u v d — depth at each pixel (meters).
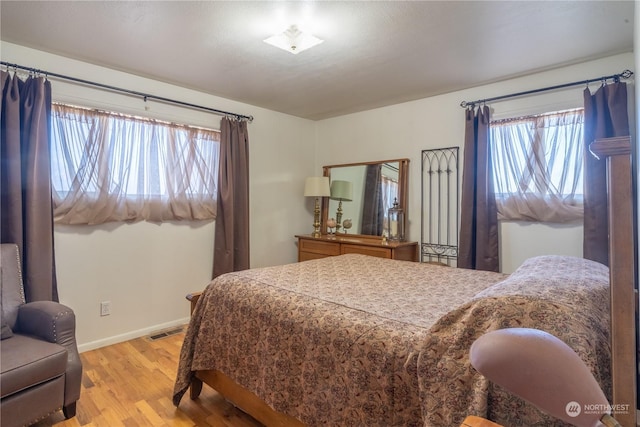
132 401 2.05
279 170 4.15
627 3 1.85
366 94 3.43
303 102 3.71
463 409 0.96
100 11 1.96
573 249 2.68
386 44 2.35
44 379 1.71
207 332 1.93
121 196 2.87
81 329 2.73
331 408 1.33
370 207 3.91
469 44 2.34
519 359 0.51
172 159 3.17
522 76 2.90
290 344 1.51
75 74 2.62
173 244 3.25
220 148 3.47
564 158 2.68
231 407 2.00
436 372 1.04
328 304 1.54
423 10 1.93
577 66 2.64
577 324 0.93
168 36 2.25
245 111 3.77
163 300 3.19
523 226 2.91
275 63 2.68
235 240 3.61
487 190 2.98
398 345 1.20
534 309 0.98
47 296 2.40
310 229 4.53
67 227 2.64
